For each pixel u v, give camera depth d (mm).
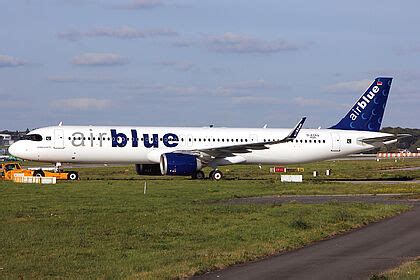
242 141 143875
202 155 138000
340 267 40531
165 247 48438
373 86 153625
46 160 134125
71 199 86812
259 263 42438
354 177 161875
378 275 36875
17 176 130000
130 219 64875
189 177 153750
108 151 134875
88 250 46875
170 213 70000
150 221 63344
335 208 75938
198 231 56906
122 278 36719
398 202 87562
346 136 151375
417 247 49125
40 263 41625
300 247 49750
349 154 152750
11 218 65438
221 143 142250
